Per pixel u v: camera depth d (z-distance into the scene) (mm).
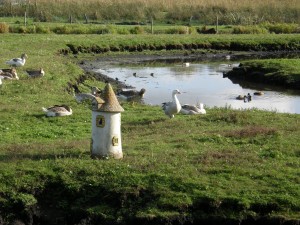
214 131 20172
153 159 16703
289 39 54375
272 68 39594
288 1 69062
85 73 36875
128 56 47812
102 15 64062
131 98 26375
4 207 14922
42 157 16953
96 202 14945
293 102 31875
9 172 15742
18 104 24828
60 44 46688
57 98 26828
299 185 15305
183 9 65688
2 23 52438
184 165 16312
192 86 36250
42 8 63625
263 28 59719
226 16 64750
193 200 14617
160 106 26625
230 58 48969
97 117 16594
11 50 41562
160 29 57000
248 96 32375
